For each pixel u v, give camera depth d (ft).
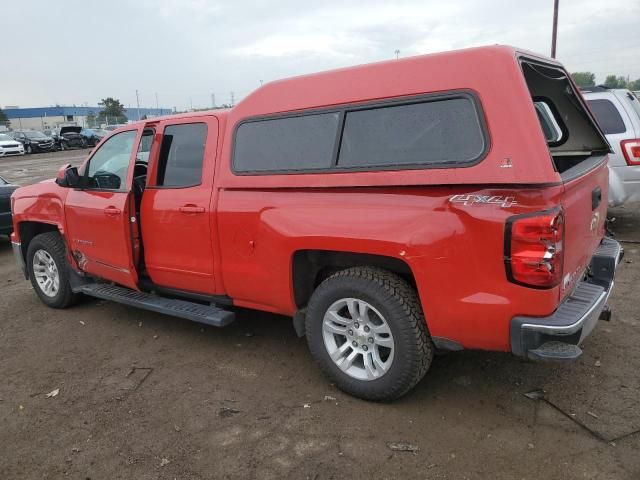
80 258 16.84
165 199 13.97
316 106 11.21
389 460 9.51
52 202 17.37
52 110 301.43
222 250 12.91
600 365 12.41
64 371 13.69
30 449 10.42
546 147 8.82
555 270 8.93
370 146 10.42
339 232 10.60
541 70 11.67
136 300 15.20
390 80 10.29
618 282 18.04
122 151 15.43
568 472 8.95
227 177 12.60
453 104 9.52
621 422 10.21
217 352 14.32
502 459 9.36
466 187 9.33
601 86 24.76
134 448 10.26
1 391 12.80
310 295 12.45
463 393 11.58
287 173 11.46
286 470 9.41
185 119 13.82
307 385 12.32
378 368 10.96
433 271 9.68
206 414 11.31
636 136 22.70
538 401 11.11
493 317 9.31
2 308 18.90
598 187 11.90
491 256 9.13
